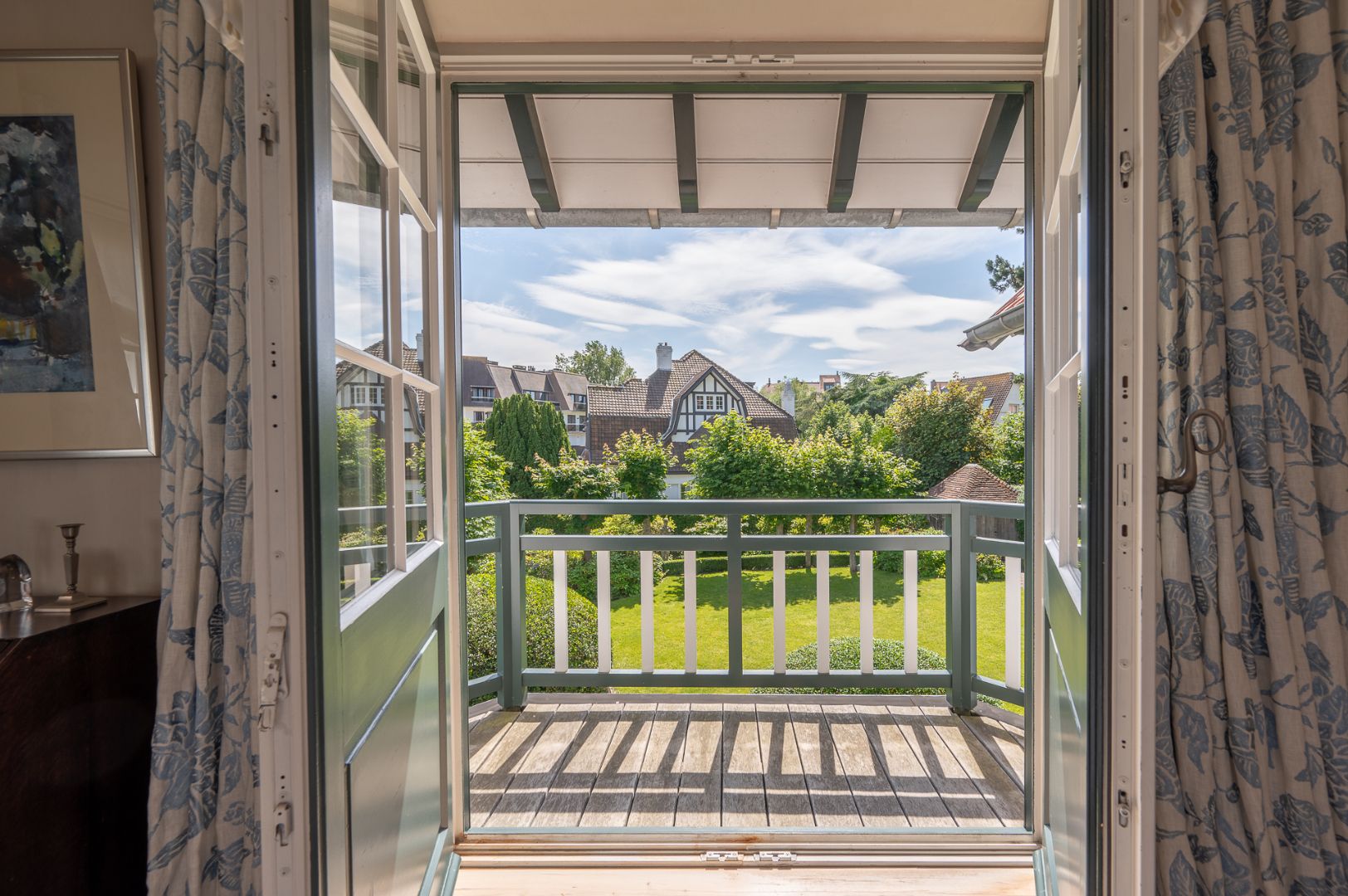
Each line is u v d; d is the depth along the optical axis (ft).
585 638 17.31
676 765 8.46
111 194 4.79
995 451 28.89
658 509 10.31
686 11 5.91
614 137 9.29
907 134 9.17
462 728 6.68
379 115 4.57
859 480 28.25
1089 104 3.30
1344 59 3.55
